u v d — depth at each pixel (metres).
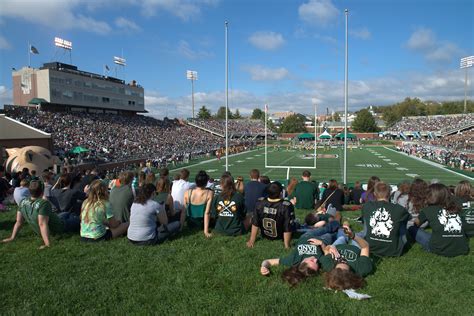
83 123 51.53
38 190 6.36
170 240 6.54
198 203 7.34
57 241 6.51
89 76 60.75
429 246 5.64
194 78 99.62
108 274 4.93
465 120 86.31
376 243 5.47
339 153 57.62
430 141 69.50
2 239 6.74
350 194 12.83
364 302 4.02
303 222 8.20
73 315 3.88
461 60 88.38
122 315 3.86
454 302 4.07
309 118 173.88
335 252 4.80
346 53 19.44
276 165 40.47
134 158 42.12
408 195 7.59
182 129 77.56
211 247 6.08
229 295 4.28
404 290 4.36
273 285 4.49
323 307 3.88
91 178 10.80
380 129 123.31
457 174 31.09
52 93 53.38
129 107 71.25
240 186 9.95
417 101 154.50
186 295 4.28
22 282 4.67
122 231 6.73
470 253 5.60
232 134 90.50
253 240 6.13
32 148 26.34
